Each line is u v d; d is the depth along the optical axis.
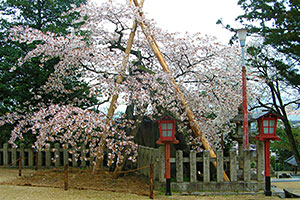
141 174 8.06
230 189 6.63
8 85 10.03
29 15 11.05
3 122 9.14
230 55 8.84
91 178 7.50
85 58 7.96
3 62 9.98
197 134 7.70
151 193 5.82
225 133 8.55
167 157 6.25
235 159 6.75
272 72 12.48
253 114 7.29
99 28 9.27
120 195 5.96
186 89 8.37
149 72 8.40
